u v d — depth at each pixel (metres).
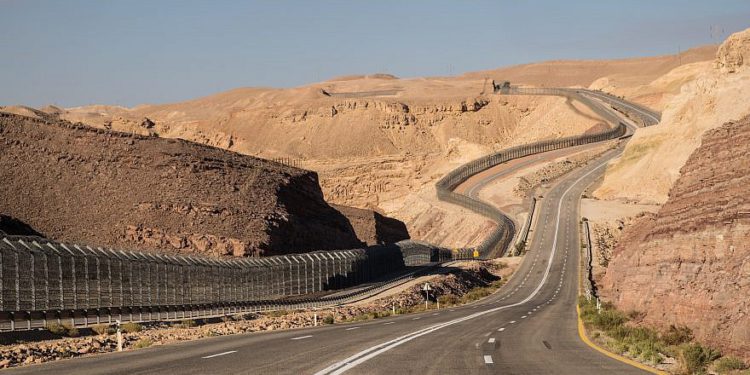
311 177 159.00
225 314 68.44
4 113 127.75
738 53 144.88
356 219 191.62
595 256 138.62
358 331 41.66
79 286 59.25
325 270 101.50
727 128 48.12
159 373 22.42
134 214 117.88
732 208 39.31
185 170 131.88
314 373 22.38
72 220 113.94
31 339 41.84
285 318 62.66
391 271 128.25
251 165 145.88
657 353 28.64
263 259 92.75
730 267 36.06
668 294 43.19
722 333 33.19
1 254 52.75
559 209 180.50
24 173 118.75
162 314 60.91
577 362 25.53
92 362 26.19
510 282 120.19
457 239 188.88
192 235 116.44
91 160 126.12
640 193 173.38
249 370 23.08
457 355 27.58
